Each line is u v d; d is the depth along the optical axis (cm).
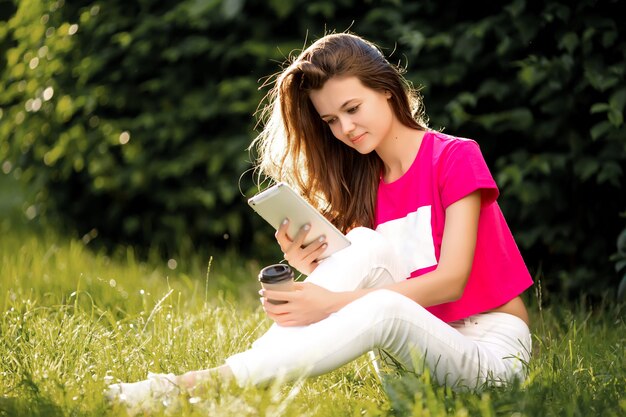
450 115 500
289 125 316
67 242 630
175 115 593
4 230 685
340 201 319
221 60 589
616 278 459
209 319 376
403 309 262
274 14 570
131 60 601
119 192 634
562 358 309
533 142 479
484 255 297
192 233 616
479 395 266
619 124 428
